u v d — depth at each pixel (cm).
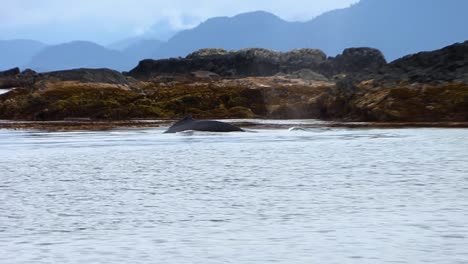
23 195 8325
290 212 6806
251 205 7319
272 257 4903
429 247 5094
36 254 5094
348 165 11794
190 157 13900
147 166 12050
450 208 6819
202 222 6316
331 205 7206
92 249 5238
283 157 13675
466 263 4612
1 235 5797
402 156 13488
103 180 9894
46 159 13800
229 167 11700
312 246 5219
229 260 4838
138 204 7494
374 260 4750
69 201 7781
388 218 6322
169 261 4834
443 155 13600
